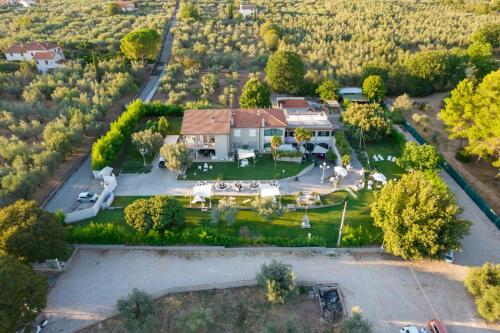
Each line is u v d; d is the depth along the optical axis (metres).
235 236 51.00
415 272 46.53
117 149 68.62
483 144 61.78
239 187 60.59
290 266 44.44
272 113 72.38
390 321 40.34
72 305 41.16
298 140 66.62
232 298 42.50
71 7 168.38
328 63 107.44
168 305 41.53
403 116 89.25
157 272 45.56
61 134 66.12
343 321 37.91
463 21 148.50
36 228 40.94
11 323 32.69
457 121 67.12
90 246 48.62
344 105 89.62
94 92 88.69
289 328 37.72
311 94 97.00
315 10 166.00
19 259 39.16
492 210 56.03
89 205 56.84
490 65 98.31
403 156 66.19
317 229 52.88
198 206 56.94
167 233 47.91
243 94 83.50
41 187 60.78
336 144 72.50
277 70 91.25
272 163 68.88
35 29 127.12
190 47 121.94
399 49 116.88
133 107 80.44
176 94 90.19
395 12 160.75
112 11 156.50
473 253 49.47
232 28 140.38
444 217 44.62
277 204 53.59
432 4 182.38
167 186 62.00
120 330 38.81
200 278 44.72
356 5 174.25
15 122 74.00
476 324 40.25
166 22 150.00
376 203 50.94
